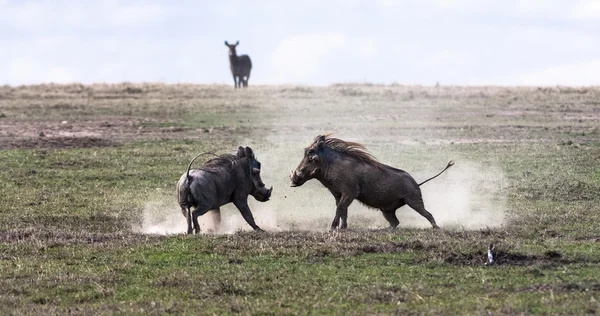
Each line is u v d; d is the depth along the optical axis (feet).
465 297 125.39
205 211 176.45
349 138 346.95
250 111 451.12
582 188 234.58
